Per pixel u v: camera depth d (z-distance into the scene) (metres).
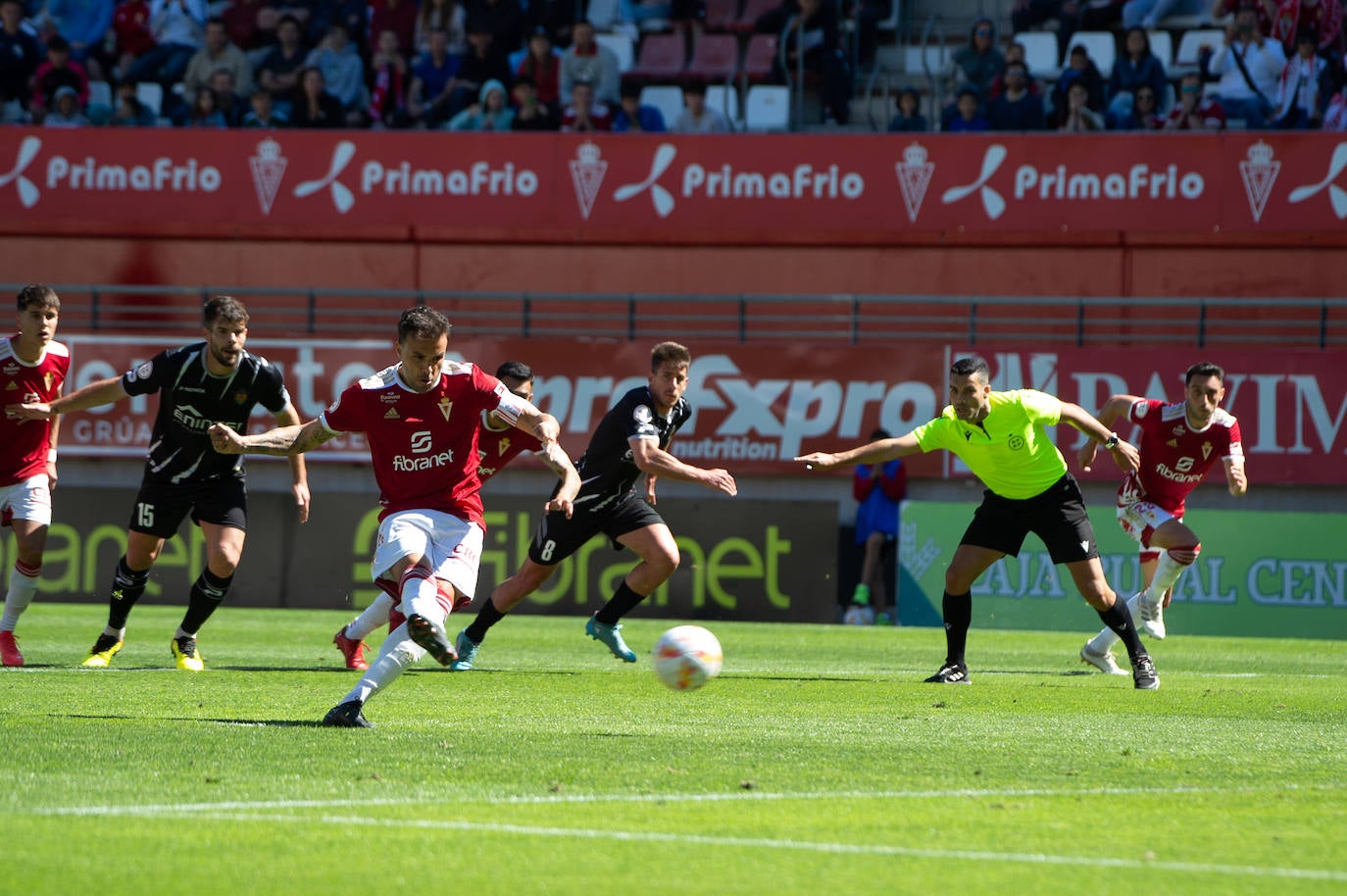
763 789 16.09
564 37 70.12
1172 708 24.86
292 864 12.49
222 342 25.77
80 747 18.12
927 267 61.47
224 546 27.80
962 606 28.59
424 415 19.20
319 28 71.25
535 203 63.75
